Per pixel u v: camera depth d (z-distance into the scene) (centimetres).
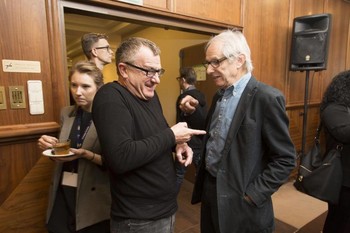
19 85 146
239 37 120
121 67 94
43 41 152
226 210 112
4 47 140
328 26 280
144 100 99
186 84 281
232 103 120
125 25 423
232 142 113
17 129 145
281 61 311
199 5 220
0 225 146
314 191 142
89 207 121
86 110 129
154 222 96
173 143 94
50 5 151
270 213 120
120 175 93
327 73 383
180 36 364
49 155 113
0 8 137
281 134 108
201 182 136
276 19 295
